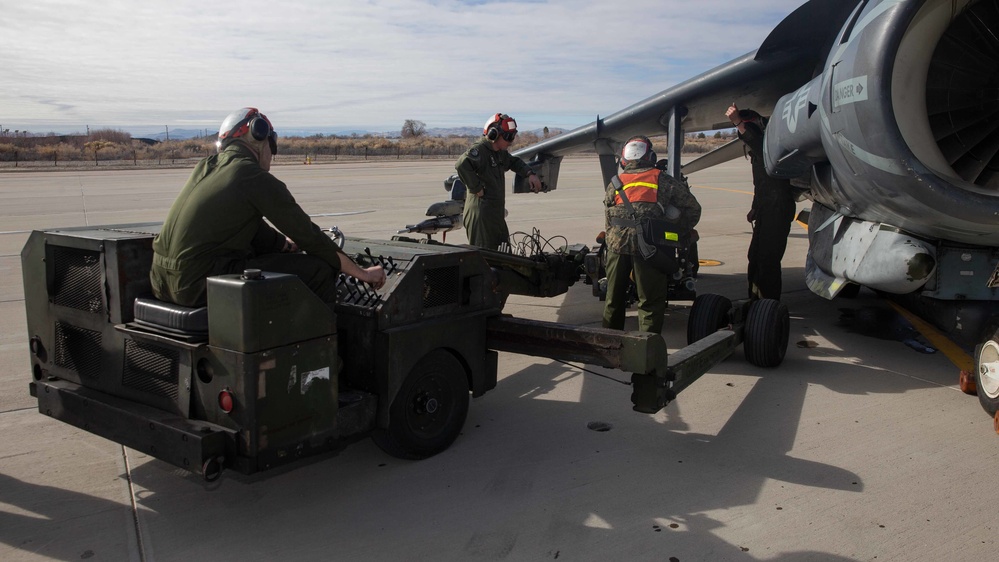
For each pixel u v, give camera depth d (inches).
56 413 139.3
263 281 111.8
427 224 242.4
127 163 1861.5
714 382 207.0
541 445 162.4
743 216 666.8
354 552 118.0
